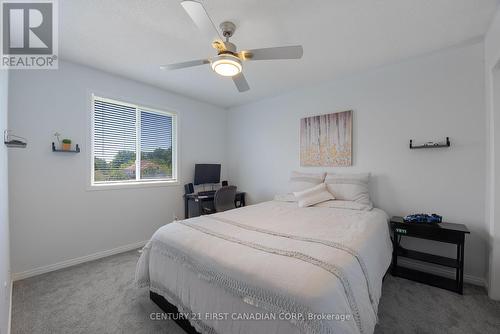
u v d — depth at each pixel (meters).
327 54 2.40
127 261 2.71
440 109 2.40
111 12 1.74
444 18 1.82
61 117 2.54
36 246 2.38
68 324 1.63
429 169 2.46
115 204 3.00
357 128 2.96
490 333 1.54
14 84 2.26
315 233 1.65
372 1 1.62
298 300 0.92
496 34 1.79
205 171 4.05
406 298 1.95
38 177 2.39
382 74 2.75
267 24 1.87
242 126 4.38
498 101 1.91
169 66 1.91
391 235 2.48
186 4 1.27
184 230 1.75
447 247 2.35
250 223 1.96
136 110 3.34
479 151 2.21
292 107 3.62
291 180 3.36
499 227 1.91
